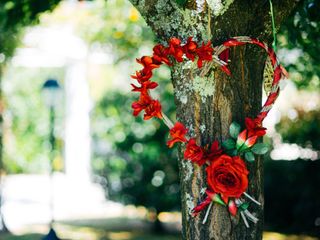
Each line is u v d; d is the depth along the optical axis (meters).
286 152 10.18
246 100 2.72
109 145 10.11
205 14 2.66
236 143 2.62
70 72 15.08
